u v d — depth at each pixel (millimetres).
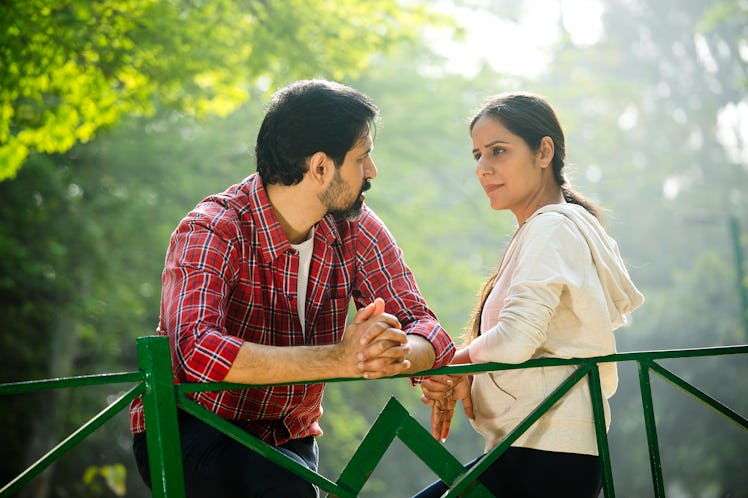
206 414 2271
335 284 2988
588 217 2904
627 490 22672
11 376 14719
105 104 7734
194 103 8523
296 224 2834
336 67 8633
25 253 13289
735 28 30922
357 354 2441
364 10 8734
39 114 7562
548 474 2730
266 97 8594
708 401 2846
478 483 2686
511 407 2814
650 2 34625
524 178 3027
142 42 7332
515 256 2887
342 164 2775
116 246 14469
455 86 16406
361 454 2506
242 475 2551
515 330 2678
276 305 2828
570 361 2723
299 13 8273
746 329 17219
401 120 15578
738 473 20547
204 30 7812
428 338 2719
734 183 32062
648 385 2791
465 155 17625
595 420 2732
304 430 2959
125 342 16703
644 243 30641
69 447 2109
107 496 15531
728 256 26984
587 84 25688
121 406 2191
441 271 16453
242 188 2863
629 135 33031
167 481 2193
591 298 2754
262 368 2416
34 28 6918
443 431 3076
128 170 14445
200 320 2518
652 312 23891
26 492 14500
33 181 13523
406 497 23062
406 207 16234
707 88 34281
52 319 14297
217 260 2660
